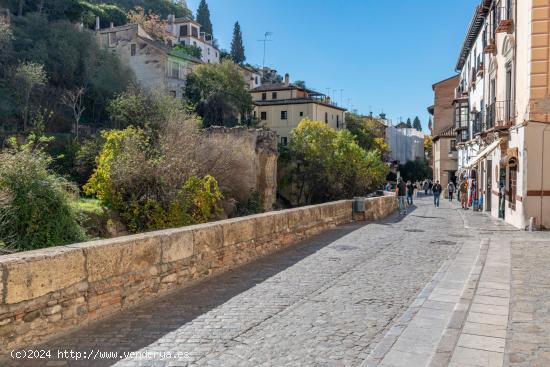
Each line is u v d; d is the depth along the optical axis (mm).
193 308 6273
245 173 26281
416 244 12008
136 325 5559
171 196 17547
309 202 40469
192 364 4426
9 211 11211
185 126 25125
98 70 37562
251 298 6770
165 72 47281
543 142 15180
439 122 58656
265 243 10391
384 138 77812
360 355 4621
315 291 7160
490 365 4230
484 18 25266
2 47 32562
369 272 8547
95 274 5637
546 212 15289
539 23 14867
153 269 6676
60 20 41906
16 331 4641
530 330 5129
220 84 44812
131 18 65562
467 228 15859
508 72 18703
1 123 28562
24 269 4719
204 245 7961
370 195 35031
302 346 4867
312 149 39469
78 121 31656
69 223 12367
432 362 4316
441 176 55219
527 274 8031
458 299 6559
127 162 17359
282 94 62906
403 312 6031
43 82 33219
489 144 21422
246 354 4660
